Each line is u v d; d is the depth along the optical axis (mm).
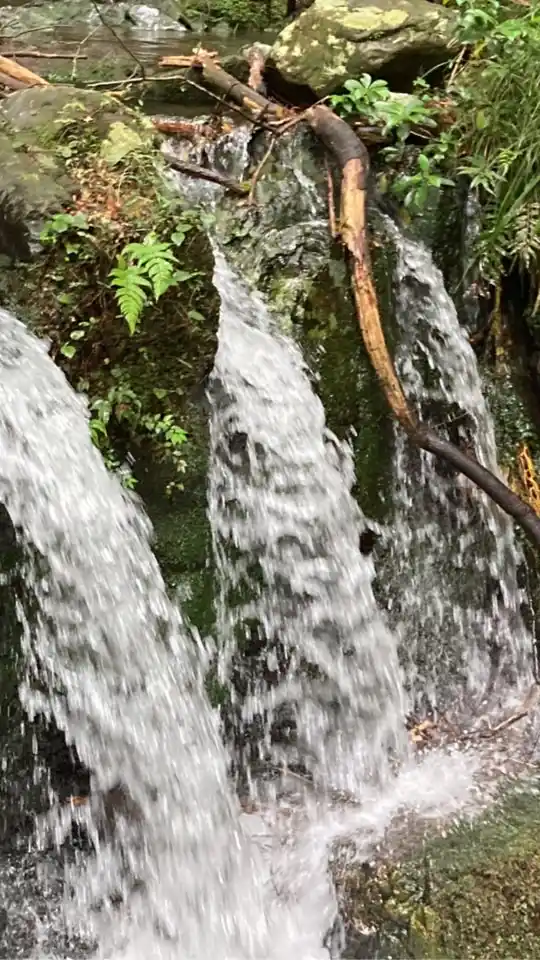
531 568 3783
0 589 2861
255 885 3107
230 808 3248
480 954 2607
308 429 3447
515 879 2764
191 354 3074
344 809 3340
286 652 3443
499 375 3883
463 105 3723
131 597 3061
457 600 3787
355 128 3768
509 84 3590
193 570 3230
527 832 2982
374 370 3551
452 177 3758
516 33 3516
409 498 3703
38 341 2889
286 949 2945
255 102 3967
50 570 2906
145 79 4238
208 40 6684
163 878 3123
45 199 2871
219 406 3232
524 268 3670
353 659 3557
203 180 3611
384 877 2836
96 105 3127
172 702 3145
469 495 3756
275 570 3396
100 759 3061
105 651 3018
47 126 3039
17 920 2996
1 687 2920
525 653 3824
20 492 2832
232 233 3561
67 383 2939
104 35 6664
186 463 3152
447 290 3824
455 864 2836
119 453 3062
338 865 2996
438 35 3869
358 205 3480
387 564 3682
